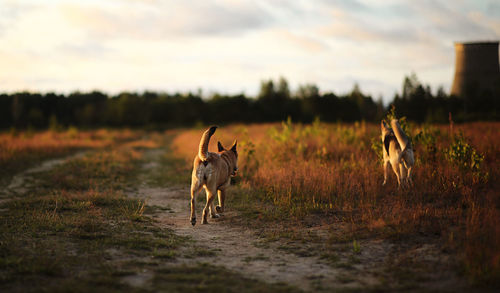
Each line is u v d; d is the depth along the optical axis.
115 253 5.38
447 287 4.21
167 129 65.75
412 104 52.09
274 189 10.10
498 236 5.17
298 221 7.51
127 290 4.07
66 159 20.34
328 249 5.79
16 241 5.57
